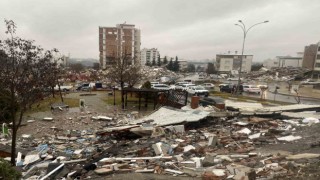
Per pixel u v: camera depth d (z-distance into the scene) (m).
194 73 133.00
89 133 18.98
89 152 13.94
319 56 92.44
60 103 31.53
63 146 15.52
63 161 11.91
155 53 169.12
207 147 12.72
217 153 11.51
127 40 107.88
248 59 140.00
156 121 18.98
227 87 47.00
